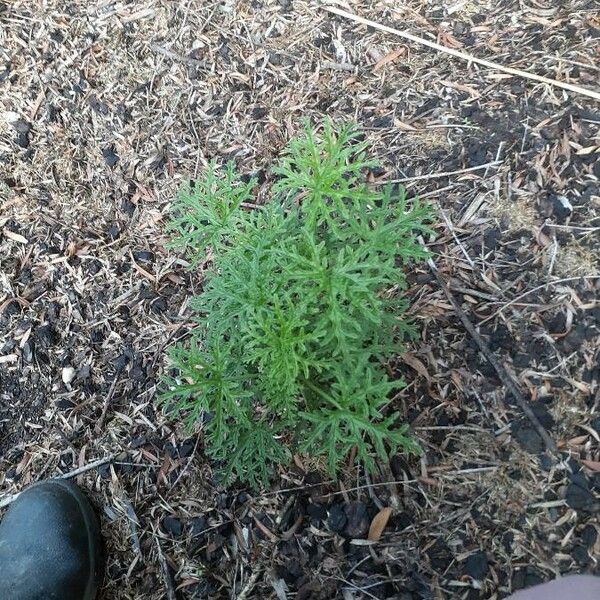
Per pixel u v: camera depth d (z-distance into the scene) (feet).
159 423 2.36
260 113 2.78
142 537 2.21
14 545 2.12
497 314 2.28
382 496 2.13
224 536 2.17
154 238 2.66
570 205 2.38
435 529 2.06
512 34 2.73
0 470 2.39
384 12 2.88
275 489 2.20
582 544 1.97
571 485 2.03
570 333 2.21
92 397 2.44
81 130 2.88
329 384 2.00
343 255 1.75
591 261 2.29
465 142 2.57
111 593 2.17
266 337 1.69
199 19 3.00
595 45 2.62
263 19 2.96
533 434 2.11
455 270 2.37
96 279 2.62
